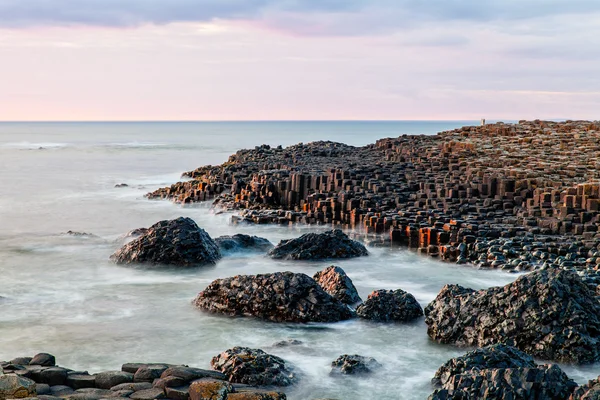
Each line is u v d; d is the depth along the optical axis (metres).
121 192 52.53
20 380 11.89
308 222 35.56
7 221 38.25
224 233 34.16
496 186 35.84
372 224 31.67
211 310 19.59
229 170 51.91
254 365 14.28
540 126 61.34
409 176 41.81
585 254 25.64
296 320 18.48
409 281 23.67
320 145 70.50
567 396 12.05
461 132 64.06
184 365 14.21
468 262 26.41
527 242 27.48
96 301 20.89
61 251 28.56
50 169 76.25
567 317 15.62
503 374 12.34
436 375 14.11
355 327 18.14
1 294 21.75
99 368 15.38
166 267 25.25
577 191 32.06
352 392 13.94
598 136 51.69
